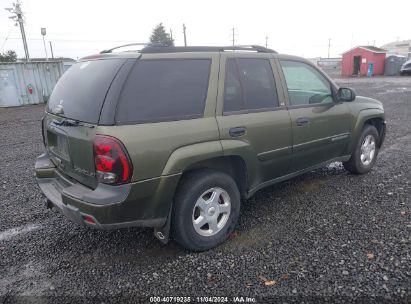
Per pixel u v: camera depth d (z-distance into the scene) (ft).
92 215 8.63
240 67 11.21
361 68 108.17
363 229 11.36
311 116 13.17
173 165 9.19
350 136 15.37
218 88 10.43
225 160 10.88
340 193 14.55
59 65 57.57
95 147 8.52
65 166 10.37
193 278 9.22
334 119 14.28
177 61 9.84
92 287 9.00
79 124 9.11
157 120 9.12
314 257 9.87
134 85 8.94
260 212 13.01
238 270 9.47
